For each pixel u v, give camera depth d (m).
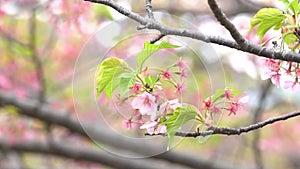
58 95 9.62
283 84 3.28
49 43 8.92
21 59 9.51
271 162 12.00
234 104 3.07
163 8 8.13
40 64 7.96
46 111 8.09
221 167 8.05
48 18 7.37
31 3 8.36
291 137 11.93
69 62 9.76
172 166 8.94
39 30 8.92
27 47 8.41
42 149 8.66
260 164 6.89
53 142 8.51
